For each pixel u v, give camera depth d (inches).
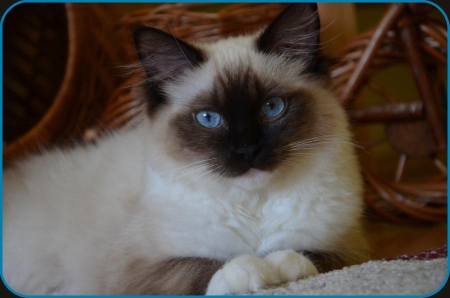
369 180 38.5
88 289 27.6
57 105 36.9
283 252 24.9
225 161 25.5
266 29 27.0
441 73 40.6
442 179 41.5
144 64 27.1
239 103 25.8
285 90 26.1
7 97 42.9
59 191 29.4
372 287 22.6
